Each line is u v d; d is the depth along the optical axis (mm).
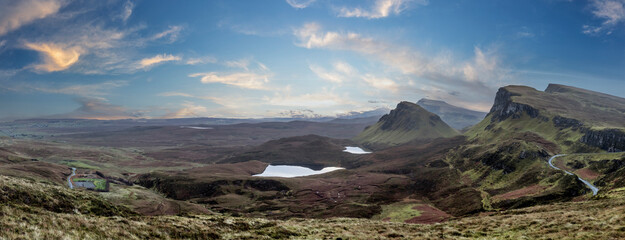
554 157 196125
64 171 177250
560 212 56781
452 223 61656
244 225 48281
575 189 118438
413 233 51938
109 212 51500
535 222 48094
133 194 147000
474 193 163375
